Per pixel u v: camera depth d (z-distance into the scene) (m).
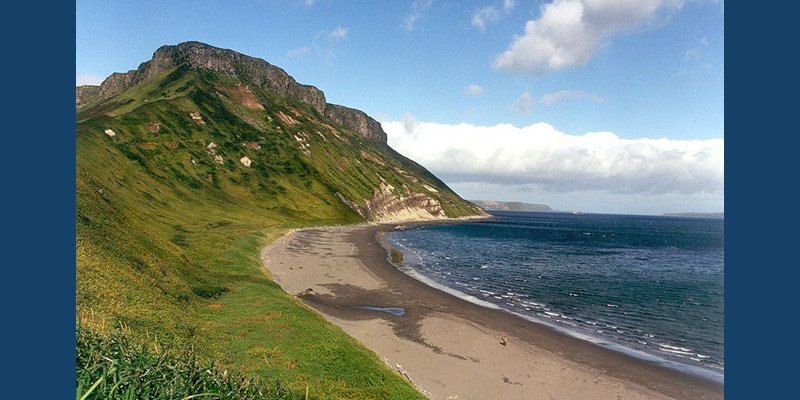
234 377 16.16
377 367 26.52
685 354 35.78
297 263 66.06
